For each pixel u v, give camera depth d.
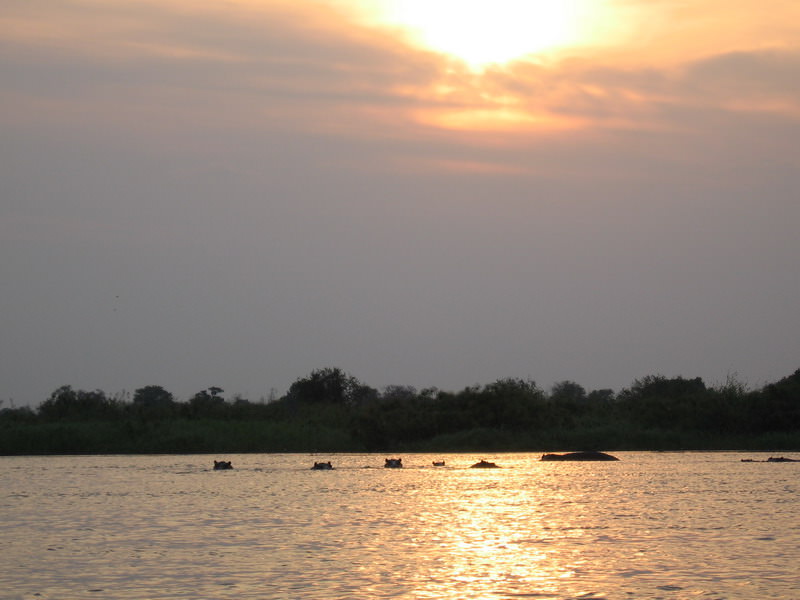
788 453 126.38
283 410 161.38
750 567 39.94
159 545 46.12
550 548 44.69
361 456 124.06
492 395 143.62
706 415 141.12
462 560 41.56
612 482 79.62
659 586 36.34
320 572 39.03
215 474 90.62
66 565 41.03
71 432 135.00
